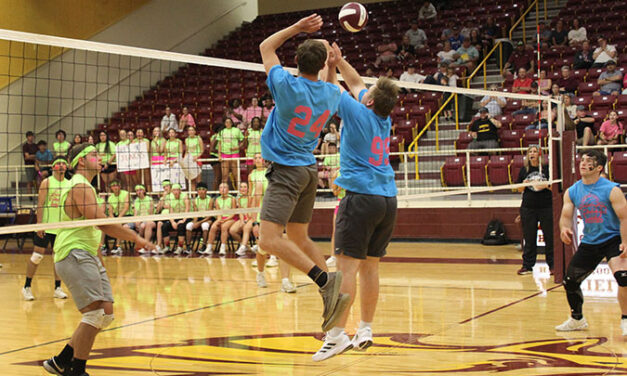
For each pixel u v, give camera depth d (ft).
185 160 45.27
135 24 65.82
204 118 58.85
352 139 14.52
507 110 51.39
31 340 19.47
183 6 71.92
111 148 44.37
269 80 13.23
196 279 31.42
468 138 48.75
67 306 25.29
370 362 16.08
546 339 18.17
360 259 14.64
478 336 18.63
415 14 69.05
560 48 56.03
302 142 13.65
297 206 14.25
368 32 67.82
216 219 42.86
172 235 50.85
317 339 18.80
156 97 62.44
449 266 33.63
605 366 15.26
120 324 21.27
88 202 14.52
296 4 79.36
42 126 56.54
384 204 14.66
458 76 55.67
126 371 15.64
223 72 67.72
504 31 61.41
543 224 30.14
